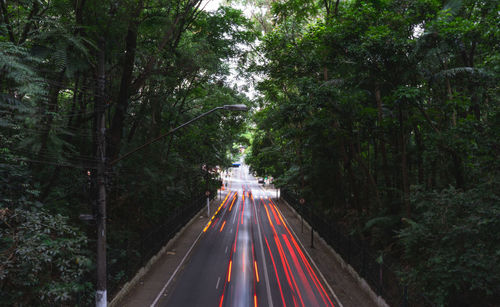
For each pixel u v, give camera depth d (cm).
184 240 2628
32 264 860
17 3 1225
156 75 1766
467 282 1051
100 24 1312
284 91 3266
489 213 964
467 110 1712
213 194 5381
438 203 1134
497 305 1043
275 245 2505
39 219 919
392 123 1758
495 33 1248
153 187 2159
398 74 1468
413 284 1195
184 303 1412
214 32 2362
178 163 2883
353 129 2106
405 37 1476
